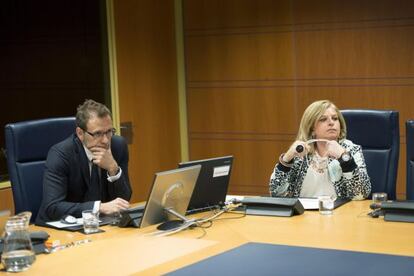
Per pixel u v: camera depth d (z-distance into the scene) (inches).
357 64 246.1
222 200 155.1
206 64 273.9
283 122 262.1
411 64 237.6
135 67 259.1
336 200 158.2
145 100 263.9
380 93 243.4
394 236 124.3
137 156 261.1
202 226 139.1
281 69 259.6
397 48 239.1
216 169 150.2
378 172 170.2
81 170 155.8
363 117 172.1
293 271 101.9
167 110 275.1
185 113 280.8
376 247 116.8
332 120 163.0
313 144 165.5
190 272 103.1
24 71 232.1
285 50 258.2
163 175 133.1
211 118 275.9
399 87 240.4
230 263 107.4
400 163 241.3
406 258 107.9
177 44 278.2
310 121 164.1
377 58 242.5
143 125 263.4
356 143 173.0
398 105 241.0
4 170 221.0
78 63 245.1
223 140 275.0
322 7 249.8
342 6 246.4
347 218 140.9
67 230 139.7
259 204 148.7
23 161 161.9
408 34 237.0
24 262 107.3
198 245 119.6
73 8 243.6
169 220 141.6
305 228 133.7
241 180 273.3
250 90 266.8
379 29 241.3
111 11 247.6
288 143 262.1
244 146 271.0
